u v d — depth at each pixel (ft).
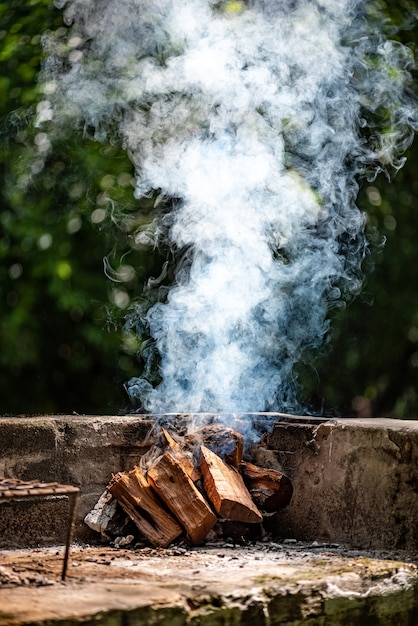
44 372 26.61
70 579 12.85
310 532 16.37
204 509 15.65
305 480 16.56
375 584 13.74
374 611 13.71
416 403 28.96
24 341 25.85
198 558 14.76
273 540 16.55
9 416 16.56
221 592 12.38
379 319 27.78
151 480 15.92
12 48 25.66
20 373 26.53
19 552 15.10
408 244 27.61
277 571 13.74
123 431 16.74
